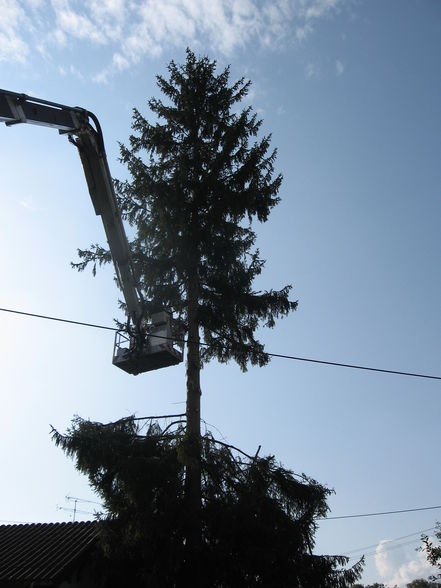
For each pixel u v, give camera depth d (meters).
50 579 13.59
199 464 14.15
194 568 12.82
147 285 17.05
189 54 20.55
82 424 14.24
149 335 14.38
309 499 14.19
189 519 13.45
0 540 17.23
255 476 14.27
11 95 11.23
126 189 17.66
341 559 13.49
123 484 13.04
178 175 17.95
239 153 18.25
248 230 18.72
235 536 12.95
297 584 12.85
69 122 12.52
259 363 17.39
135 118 18.73
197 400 15.65
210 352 17.78
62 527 17.50
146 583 12.70
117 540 13.11
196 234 17.09
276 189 17.77
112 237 14.30
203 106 19.64
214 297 17.27
